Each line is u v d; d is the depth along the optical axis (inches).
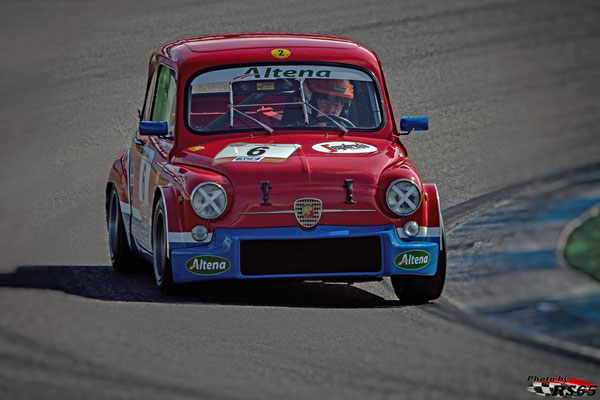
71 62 2536.9
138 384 692.7
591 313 1028.5
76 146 1979.6
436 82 2581.2
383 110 1172.5
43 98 2281.0
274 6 3080.7
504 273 1217.4
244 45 1197.1
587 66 2778.1
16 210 1584.6
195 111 1129.4
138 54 2598.4
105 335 821.9
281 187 1003.3
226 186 1003.9
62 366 729.6
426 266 1024.2
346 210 1008.2
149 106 1255.5
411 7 3176.7
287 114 1142.3
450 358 817.5
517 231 1453.0
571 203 1640.0
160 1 3110.2
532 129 2237.9
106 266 1255.5
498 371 788.6
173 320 888.9
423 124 1177.4
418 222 1026.1
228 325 881.5
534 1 3368.6
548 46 2928.2
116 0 3125.0
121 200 1232.2
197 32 2787.9
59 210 1583.4
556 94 2529.5
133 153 1245.7
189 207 998.4
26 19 2942.9
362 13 3078.2
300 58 1180.5
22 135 2050.9
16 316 878.4
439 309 1030.4
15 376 701.9
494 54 2829.7
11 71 2474.2
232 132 1119.0
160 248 1056.8
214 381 708.0
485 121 2294.5
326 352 806.5
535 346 887.1
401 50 2802.7
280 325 893.2
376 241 1010.7
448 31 2987.2
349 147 1084.5
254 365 755.4
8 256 1289.4
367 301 1072.2
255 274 995.9
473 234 1438.2
